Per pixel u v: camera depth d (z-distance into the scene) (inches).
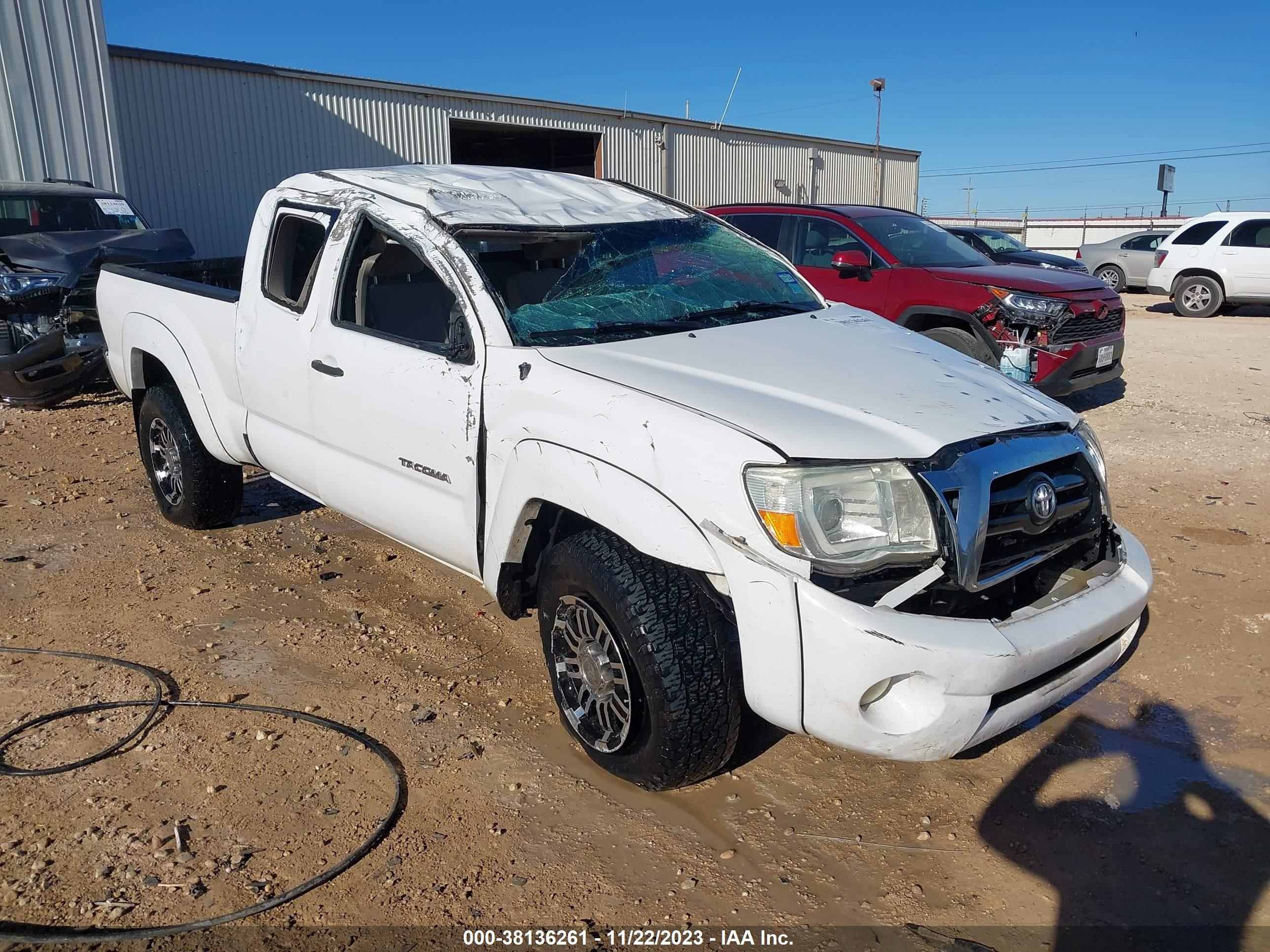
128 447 291.1
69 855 108.3
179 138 660.1
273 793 120.4
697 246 166.6
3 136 508.4
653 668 109.8
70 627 165.3
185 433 198.7
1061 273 313.7
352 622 169.3
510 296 149.6
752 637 103.0
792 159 1148.5
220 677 149.0
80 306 330.0
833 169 1214.9
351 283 155.6
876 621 98.2
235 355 176.9
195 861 107.8
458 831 114.2
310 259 169.3
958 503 102.9
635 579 112.1
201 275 252.1
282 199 173.2
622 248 155.7
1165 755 131.3
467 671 153.2
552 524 131.0
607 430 113.7
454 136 945.5
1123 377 407.5
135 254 355.3
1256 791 123.3
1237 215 668.1
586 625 121.8
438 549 144.7
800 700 101.7
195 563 195.3
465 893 104.2
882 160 1294.3
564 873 107.6
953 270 310.0
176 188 663.1
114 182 549.6
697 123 1017.5
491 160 1071.6
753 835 115.0
